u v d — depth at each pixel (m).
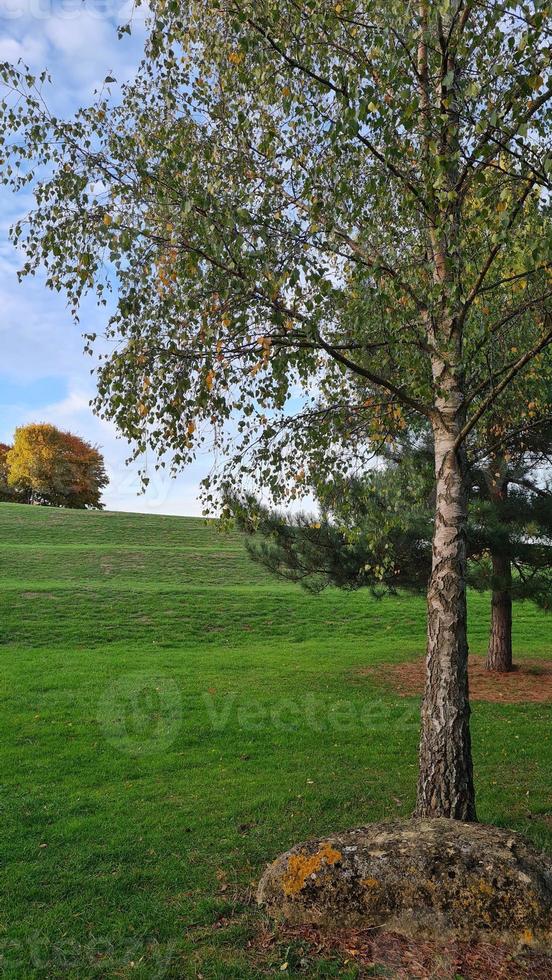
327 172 6.28
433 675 6.20
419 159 5.82
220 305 6.15
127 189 6.04
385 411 8.02
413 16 5.53
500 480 13.24
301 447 8.20
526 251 5.30
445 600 6.23
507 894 4.54
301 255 5.96
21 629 21.11
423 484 11.10
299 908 4.92
